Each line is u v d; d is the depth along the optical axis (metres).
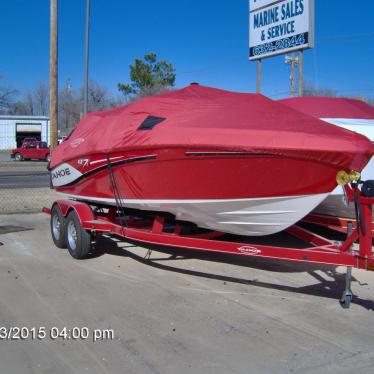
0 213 12.54
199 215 6.42
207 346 4.57
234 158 5.48
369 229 5.07
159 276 6.92
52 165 9.46
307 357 4.35
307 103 8.17
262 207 5.79
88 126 8.47
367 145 5.11
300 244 8.35
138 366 4.19
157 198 6.60
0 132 61.81
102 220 7.89
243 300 5.86
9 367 4.19
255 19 14.29
